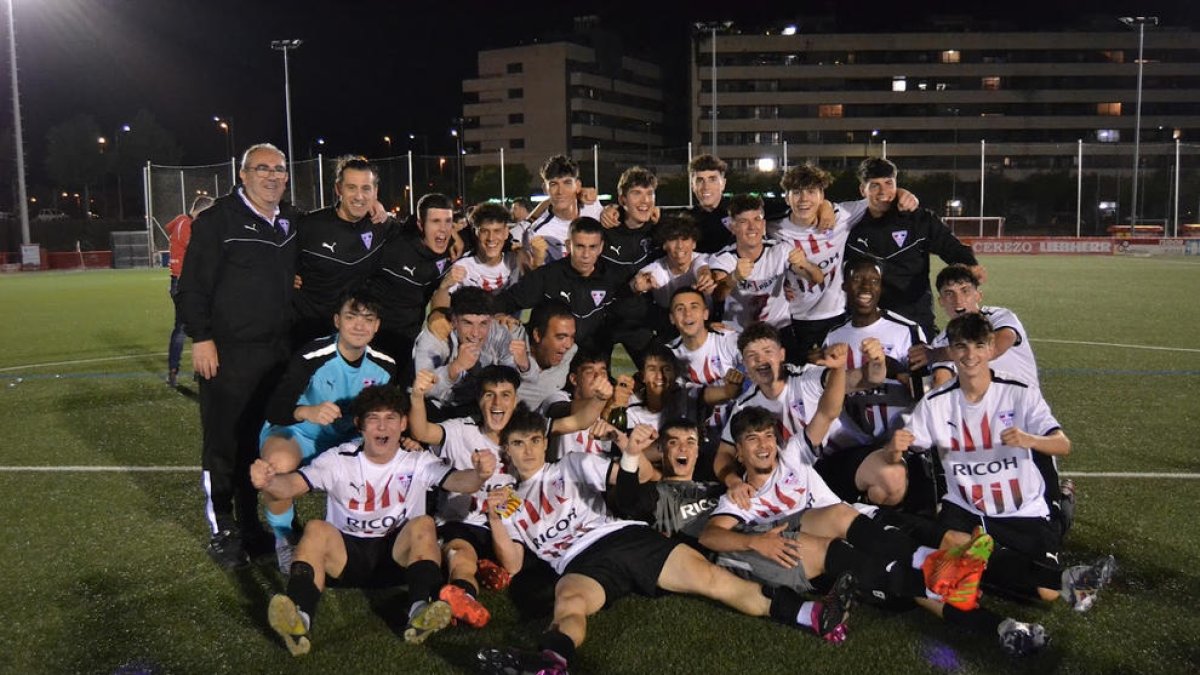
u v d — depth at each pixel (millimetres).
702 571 3447
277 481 3588
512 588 3766
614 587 3447
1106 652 3107
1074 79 69000
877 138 69500
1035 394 3680
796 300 5770
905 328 4695
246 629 3400
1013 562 3461
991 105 69062
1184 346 10133
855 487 4258
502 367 4047
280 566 3941
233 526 4129
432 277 5484
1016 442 3502
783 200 6152
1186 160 39594
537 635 3322
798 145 69562
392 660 3139
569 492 3732
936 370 4297
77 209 60562
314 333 5199
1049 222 46656
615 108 75375
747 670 3004
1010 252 32750
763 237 5621
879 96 69125
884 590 3391
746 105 69375
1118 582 3680
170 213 30438
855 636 3244
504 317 5020
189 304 4203
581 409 4316
